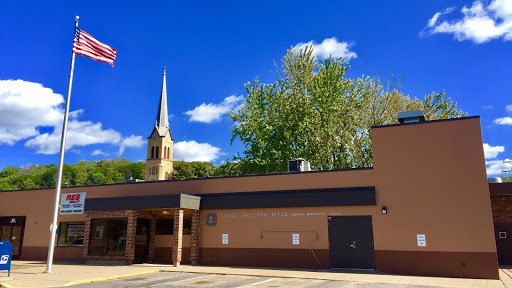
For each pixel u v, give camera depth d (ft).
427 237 49.21
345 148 108.88
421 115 57.06
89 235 64.59
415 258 49.21
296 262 55.36
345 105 112.68
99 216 64.34
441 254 48.16
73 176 339.98
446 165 50.16
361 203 52.60
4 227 80.43
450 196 49.19
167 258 65.77
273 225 57.98
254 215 59.52
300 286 38.68
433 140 51.44
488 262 46.06
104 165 413.80
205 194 64.18
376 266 50.90
